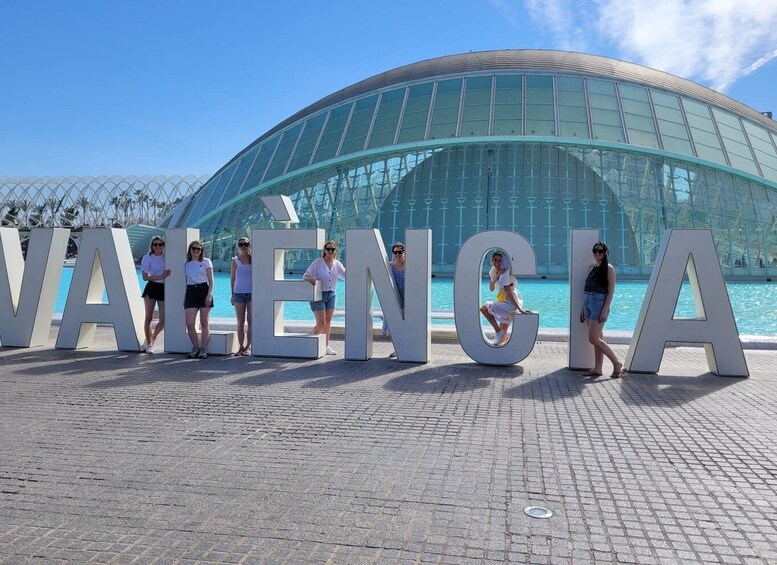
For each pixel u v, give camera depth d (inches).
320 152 1715.1
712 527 159.2
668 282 366.3
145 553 143.3
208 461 207.0
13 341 450.3
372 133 1678.2
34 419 258.5
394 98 1760.6
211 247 1761.8
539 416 267.1
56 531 154.6
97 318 436.1
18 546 146.3
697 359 434.0
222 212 1822.1
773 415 270.4
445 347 494.9
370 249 403.2
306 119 1883.6
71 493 178.9
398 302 402.9
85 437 233.1
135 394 305.9
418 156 1665.8
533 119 1604.3
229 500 174.4
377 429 246.1
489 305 445.7
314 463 205.5
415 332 397.4
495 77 1732.3
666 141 1587.1
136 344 433.7
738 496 179.5
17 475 193.2
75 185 3368.6
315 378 348.2
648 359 367.2
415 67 1905.8
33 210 3287.4
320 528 156.9
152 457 210.8
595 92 1676.9
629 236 1535.4
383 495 178.4
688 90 1827.0
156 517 163.0
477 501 174.4
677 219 1542.8
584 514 166.2
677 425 254.1
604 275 354.0
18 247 463.5
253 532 154.5
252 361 403.5
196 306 415.5
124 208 3329.2
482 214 1563.7
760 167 1616.6
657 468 202.4
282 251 433.7
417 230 396.2
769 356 437.7
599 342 356.8
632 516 165.3
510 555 143.4
